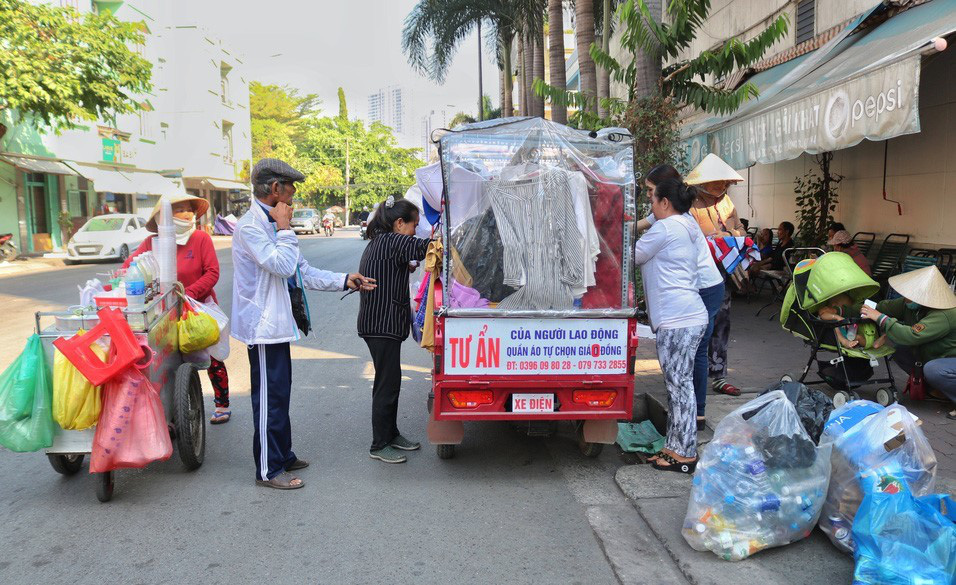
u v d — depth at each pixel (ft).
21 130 73.26
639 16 29.68
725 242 19.51
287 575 11.02
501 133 13.96
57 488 14.39
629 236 14.33
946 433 16.20
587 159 14.12
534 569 11.27
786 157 23.35
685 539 11.69
